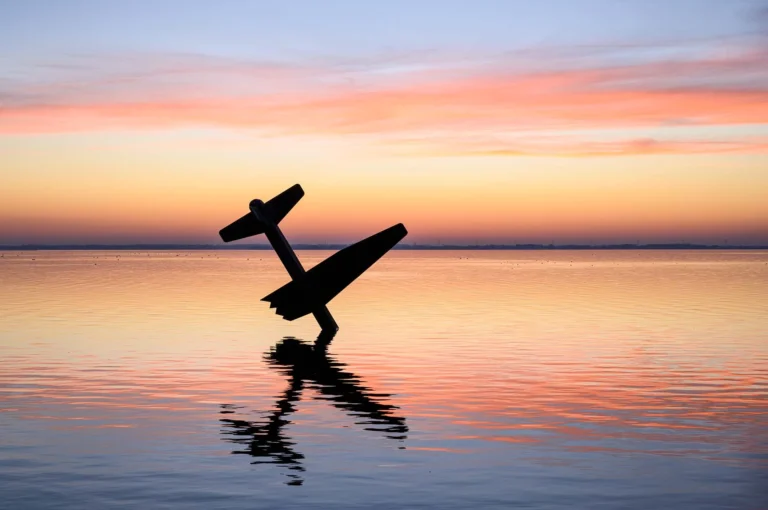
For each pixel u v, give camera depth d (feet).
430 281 272.92
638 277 306.76
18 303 158.30
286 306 112.27
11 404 59.11
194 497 37.50
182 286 229.04
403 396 62.90
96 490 38.50
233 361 81.56
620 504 36.55
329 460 43.86
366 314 136.56
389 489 38.75
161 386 66.85
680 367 77.25
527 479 40.40
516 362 80.94
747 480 40.11
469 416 55.31
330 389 65.77
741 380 69.82
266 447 46.57
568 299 175.01
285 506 36.27
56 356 84.17
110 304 156.25
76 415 55.36
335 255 108.17
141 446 46.75
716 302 163.84
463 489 38.75
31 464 42.96
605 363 80.02
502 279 290.56
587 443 47.70
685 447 46.68
